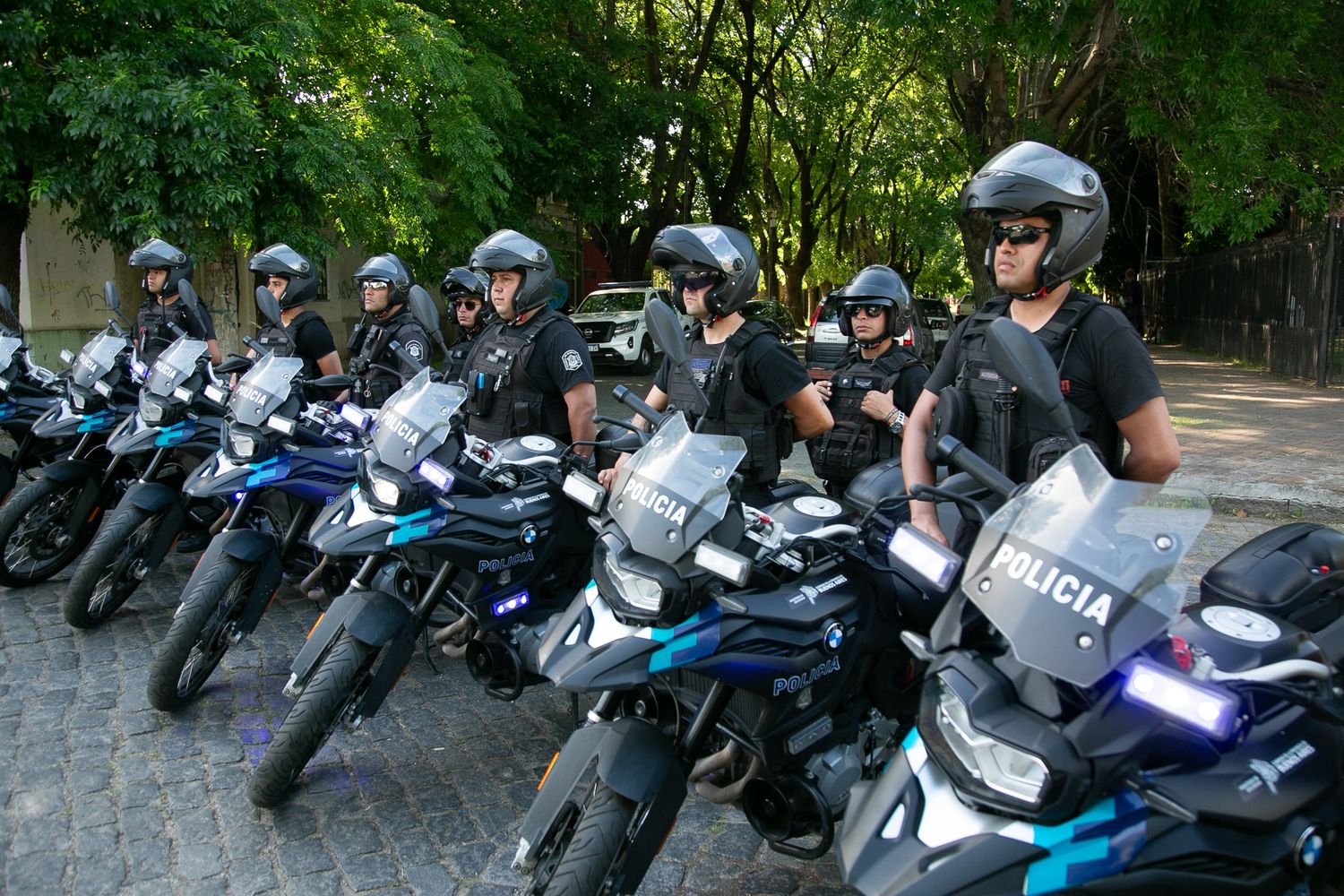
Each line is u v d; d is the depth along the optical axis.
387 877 3.24
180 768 3.89
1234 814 2.16
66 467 5.91
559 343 4.48
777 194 33.00
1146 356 2.77
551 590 4.18
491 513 3.85
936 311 19.14
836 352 13.60
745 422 3.76
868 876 2.12
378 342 5.91
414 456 3.71
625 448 3.39
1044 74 14.11
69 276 14.96
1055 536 2.18
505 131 16.02
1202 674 2.25
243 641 5.24
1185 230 23.47
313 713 3.45
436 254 14.65
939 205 15.90
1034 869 2.00
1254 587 3.09
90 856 3.31
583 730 2.81
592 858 2.50
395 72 12.27
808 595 2.91
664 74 23.66
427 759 4.06
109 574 5.21
